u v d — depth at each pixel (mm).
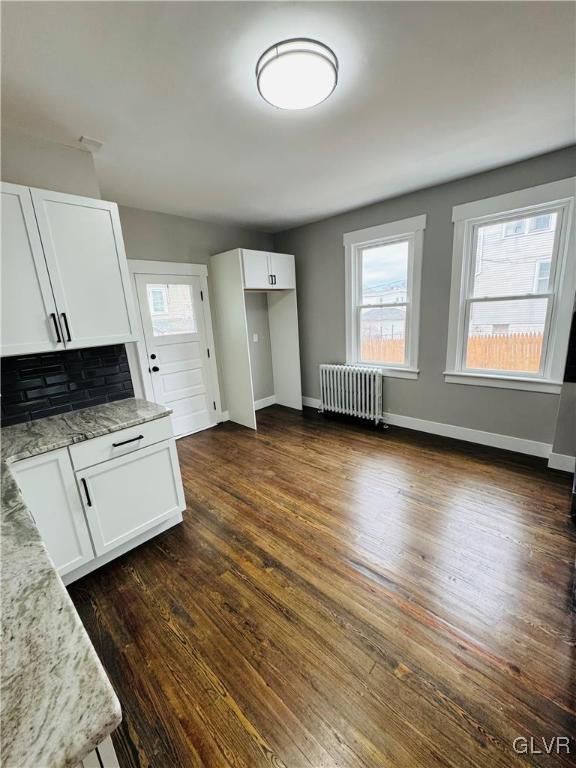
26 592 700
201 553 2027
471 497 2406
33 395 2035
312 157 2365
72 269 1930
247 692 1265
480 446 3221
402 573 1781
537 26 1288
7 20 1139
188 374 3951
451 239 3076
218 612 1618
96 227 2012
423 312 3412
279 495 2604
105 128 1865
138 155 2207
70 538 1768
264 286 4023
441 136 2150
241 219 3887
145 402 2352
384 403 3967
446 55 1438
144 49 1313
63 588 713
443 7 1199
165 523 2244
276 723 1163
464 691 1227
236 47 1332
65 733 436
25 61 1335
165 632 1528
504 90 1693
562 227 2559
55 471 1688
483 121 1986
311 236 4246
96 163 2291
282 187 2910
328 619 1547
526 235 2742
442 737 1100
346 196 3238
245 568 1889
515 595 1609
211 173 2541
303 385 4934
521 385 2920
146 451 2047
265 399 5066
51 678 511
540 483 2529
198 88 1572
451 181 2961
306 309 4559
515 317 2912
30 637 586
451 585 1687
